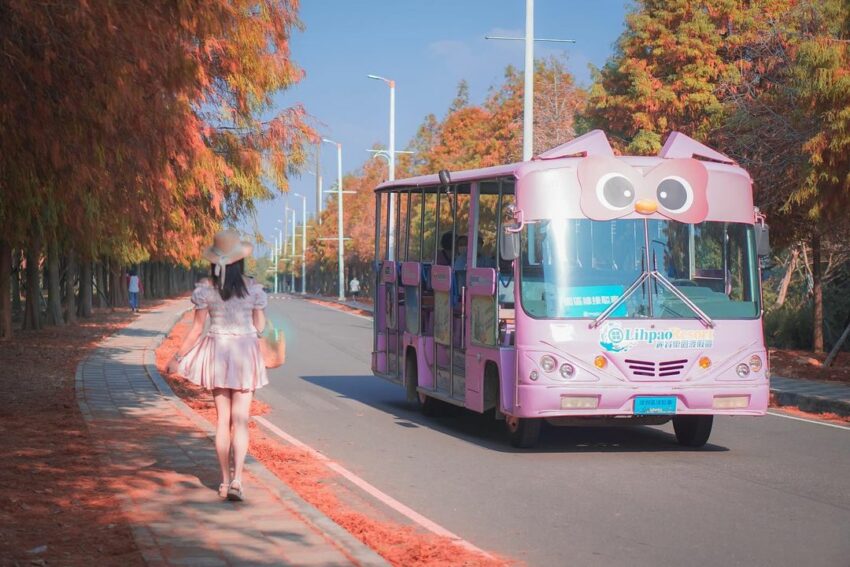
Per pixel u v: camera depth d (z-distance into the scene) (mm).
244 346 8562
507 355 12383
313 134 21344
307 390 19422
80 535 7312
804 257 33250
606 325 12016
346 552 6910
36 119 11984
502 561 7336
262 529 7508
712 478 10695
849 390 18609
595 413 11984
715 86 29891
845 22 20484
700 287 12359
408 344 16312
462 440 13445
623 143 32375
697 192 12500
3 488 8859
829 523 8586
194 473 9633
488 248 13773
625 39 31406
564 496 9734
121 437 11758
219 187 21031
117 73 11406
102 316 48000
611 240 12250
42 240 30609
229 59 18547
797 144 23906
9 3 10234
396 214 17359
